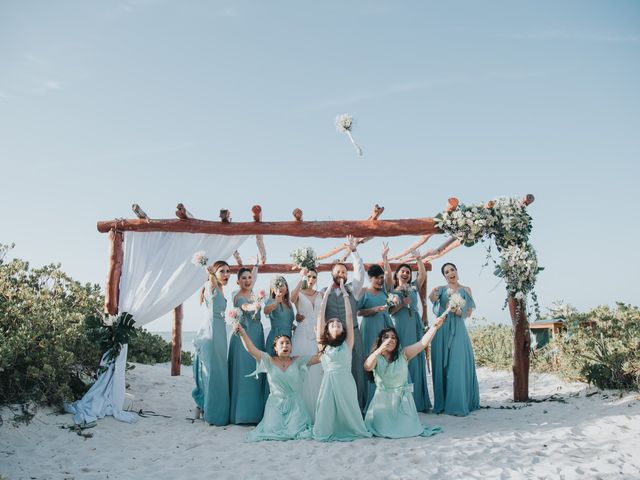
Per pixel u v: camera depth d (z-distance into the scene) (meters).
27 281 8.55
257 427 6.13
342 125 6.70
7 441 5.61
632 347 7.30
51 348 6.94
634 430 5.41
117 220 7.68
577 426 5.75
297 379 6.19
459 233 7.59
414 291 7.54
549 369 9.74
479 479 4.30
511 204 7.70
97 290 8.75
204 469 4.87
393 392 5.95
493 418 6.68
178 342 11.15
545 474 4.33
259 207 7.60
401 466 4.69
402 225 7.66
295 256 6.89
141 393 8.66
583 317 8.59
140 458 5.30
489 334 13.28
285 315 6.86
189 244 7.71
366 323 7.13
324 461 4.90
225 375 6.77
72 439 5.88
